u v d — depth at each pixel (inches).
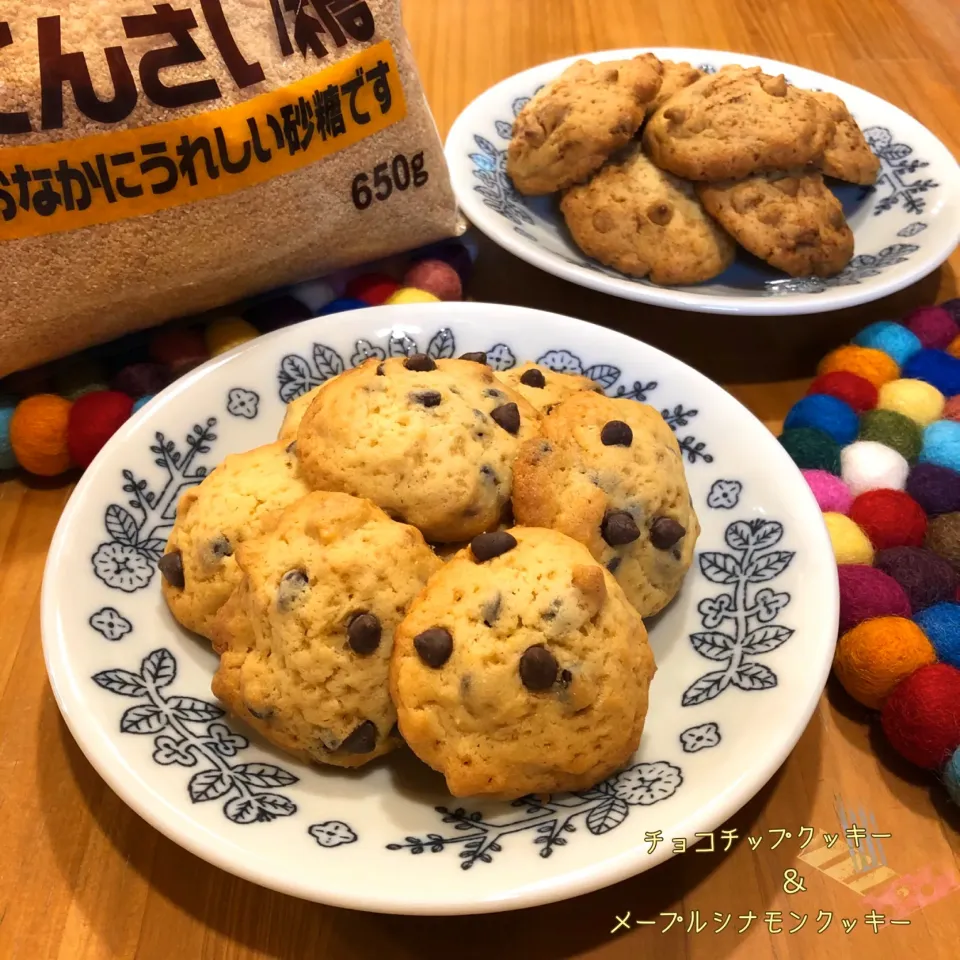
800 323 13.9
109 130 10.3
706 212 13.6
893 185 14.9
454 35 19.9
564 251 14.3
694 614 9.9
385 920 8.2
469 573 8.3
